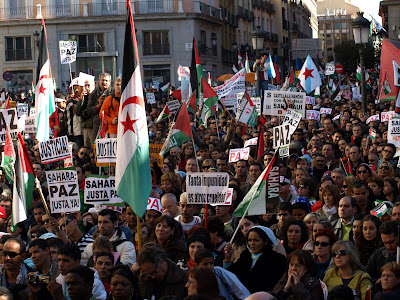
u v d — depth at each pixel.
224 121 22.52
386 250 8.74
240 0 75.75
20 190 10.98
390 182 11.67
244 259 8.65
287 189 11.76
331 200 10.62
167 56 60.97
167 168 14.39
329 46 170.75
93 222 11.48
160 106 31.89
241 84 23.30
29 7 60.44
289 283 7.68
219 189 10.02
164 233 9.26
